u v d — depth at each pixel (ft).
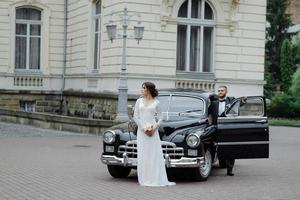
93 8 101.91
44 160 53.93
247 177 47.50
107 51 93.76
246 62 96.63
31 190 38.04
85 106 102.12
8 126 89.76
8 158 54.65
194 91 49.65
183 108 47.34
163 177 41.88
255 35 97.04
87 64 102.73
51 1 114.01
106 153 44.29
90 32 102.12
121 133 44.16
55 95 113.80
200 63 95.04
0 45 111.75
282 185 43.37
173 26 91.86
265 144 47.65
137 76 89.15
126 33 83.46
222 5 95.14
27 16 114.42
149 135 41.60
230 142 46.52
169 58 91.61
